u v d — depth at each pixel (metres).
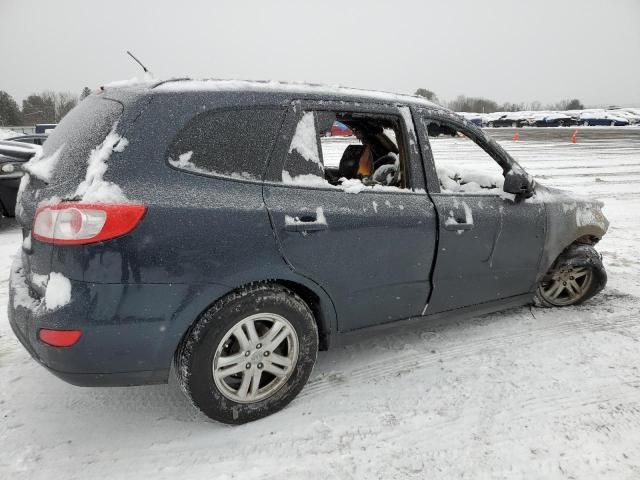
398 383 2.83
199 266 2.13
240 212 2.22
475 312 3.29
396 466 2.19
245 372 2.37
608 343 3.32
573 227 3.65
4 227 6.52
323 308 2.56
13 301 2.24
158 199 2.06
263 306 2.31
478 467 2.18
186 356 2.21
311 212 2.41
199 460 2.21
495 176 3.39
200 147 2.21
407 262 2.77
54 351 1.99
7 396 2.67
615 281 4.55
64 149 2.24
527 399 2.68
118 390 2.75
